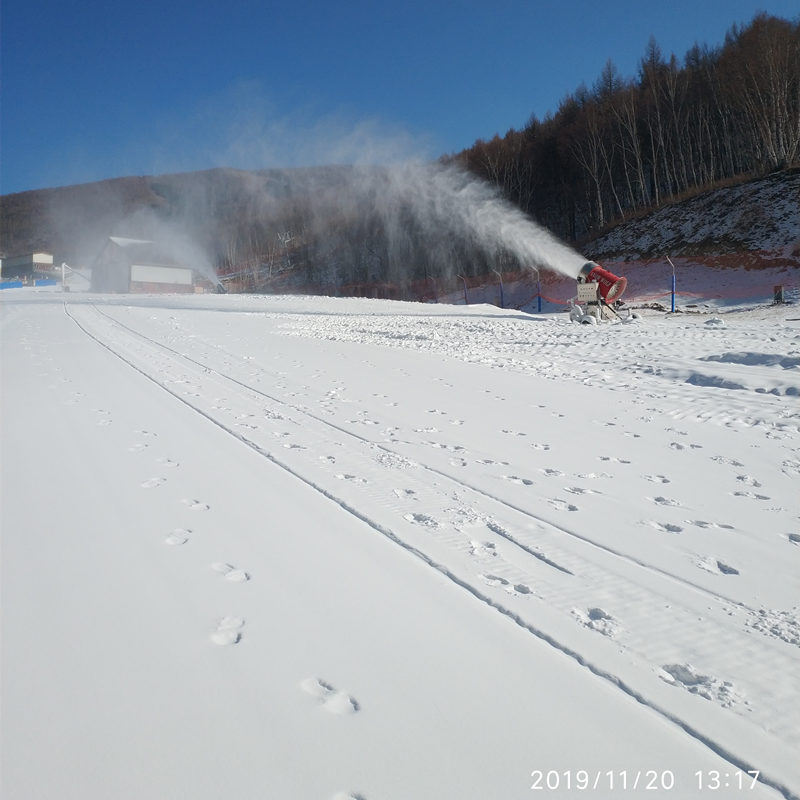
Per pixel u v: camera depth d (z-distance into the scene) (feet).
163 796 7.06
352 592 11.81
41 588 11.51
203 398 29.32
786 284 97.71
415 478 18.85
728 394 30.42
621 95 175.01
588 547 14.37
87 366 36.94
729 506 17.11
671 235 131.64
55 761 7.49
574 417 27.22
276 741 7.95
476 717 8.52
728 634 10.93
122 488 16.96
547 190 184.55
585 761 7.82
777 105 133.39
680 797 7.31
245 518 15.21
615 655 10.12
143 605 11.06
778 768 7.83
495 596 11.85
